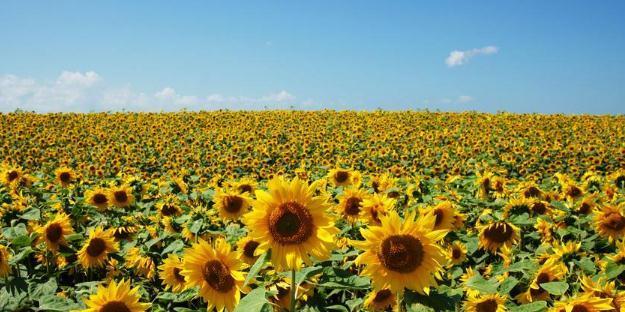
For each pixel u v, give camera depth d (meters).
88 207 9.14
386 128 31.77
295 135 29.11
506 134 29.70
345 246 5.58
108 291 3.65
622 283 4.65
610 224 6.35
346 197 6.07
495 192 10.05
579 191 8.91
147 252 6.37
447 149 24.62
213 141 27.52
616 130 32.00
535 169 20.69
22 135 27.38
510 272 5.03
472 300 4.28
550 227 7.02
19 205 8.27
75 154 23.45
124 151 24.67
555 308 3.48
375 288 3.15
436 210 6.06
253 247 4.48
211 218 6.99
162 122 33.72
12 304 4.64
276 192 3.26
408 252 3.12
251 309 3.02
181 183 11.67
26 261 6.71
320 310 4.02
